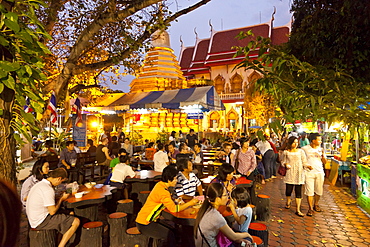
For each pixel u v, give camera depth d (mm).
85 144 13703
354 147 10164
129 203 5984
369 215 6828
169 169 4391
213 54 43781
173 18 6672
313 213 7043
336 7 5742
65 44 10297
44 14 6801
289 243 5191
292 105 1669
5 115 2834
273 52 1748
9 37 2623
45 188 4340
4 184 823
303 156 6922
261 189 9906
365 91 1743
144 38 7082
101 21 6121
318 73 1733
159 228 4320
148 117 26828
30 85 2805
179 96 13430
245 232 3877
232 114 38250
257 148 10594
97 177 11938
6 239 717
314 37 6172
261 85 1701
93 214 5496
